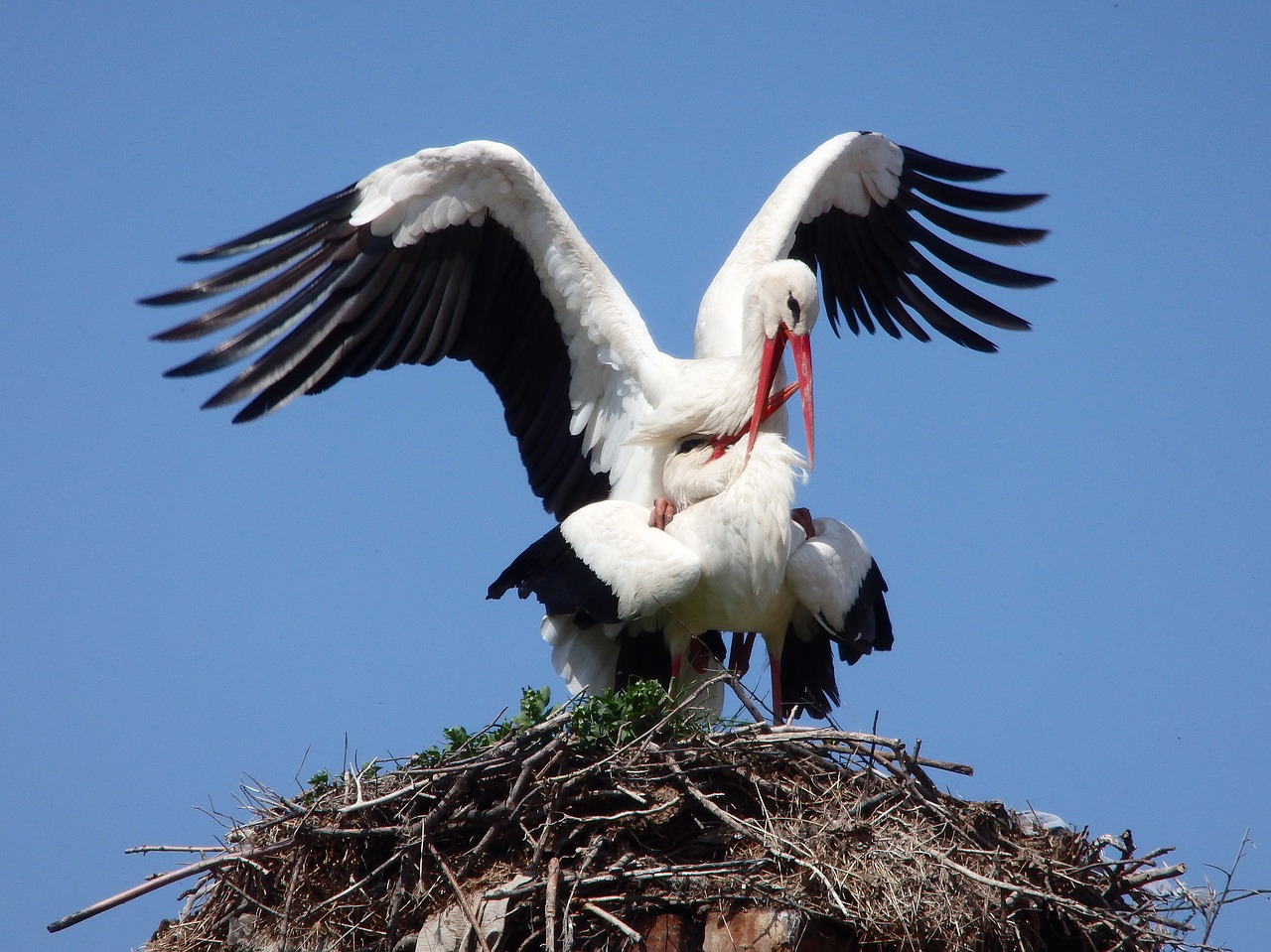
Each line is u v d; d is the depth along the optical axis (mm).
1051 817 11836
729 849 10844
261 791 11414
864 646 12859
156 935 11672
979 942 10445
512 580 13375
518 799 10852
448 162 13523
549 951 9992
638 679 13031
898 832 10680
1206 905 10906
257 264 13203
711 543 12688
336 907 10867
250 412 13352
